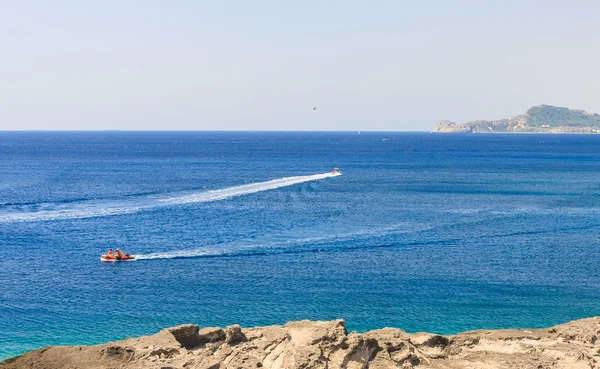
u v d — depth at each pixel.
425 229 89.19
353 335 34.38
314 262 69.12
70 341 45.09
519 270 66.31
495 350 37.66
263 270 65.56
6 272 63.97
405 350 35.06
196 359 33.66
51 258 70.31
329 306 53.44
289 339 35.31
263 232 85.81
